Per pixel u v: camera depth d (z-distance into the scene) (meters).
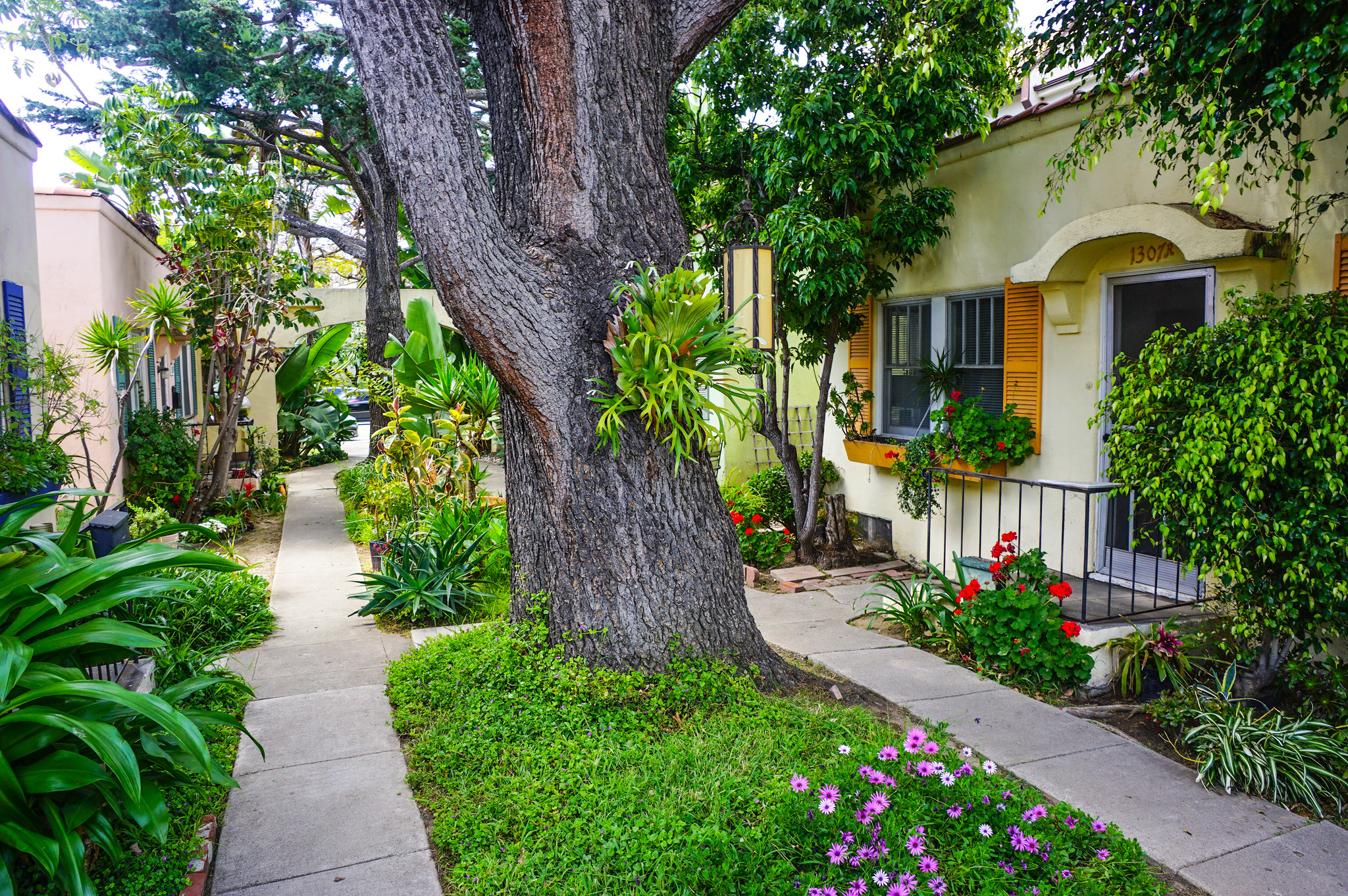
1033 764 3.79
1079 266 5.81
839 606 6.44
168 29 10.59
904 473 7.21
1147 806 3.44
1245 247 4.51
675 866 2.74
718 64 7.45
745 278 4.96
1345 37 3.49
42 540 2.86
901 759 3.14
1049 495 6.23
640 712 3.99
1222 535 3.99
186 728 2.47
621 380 4.09
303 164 15.16
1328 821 3.36
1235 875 2.97
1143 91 4.65
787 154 6.69
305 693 4.70
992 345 6.94
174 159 9.61
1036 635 4.78
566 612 4.32
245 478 11.71
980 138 6.71
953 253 7.16
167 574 5.32
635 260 4.35
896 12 6.18
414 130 3.90
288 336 14.63
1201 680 4.67
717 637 4.37
